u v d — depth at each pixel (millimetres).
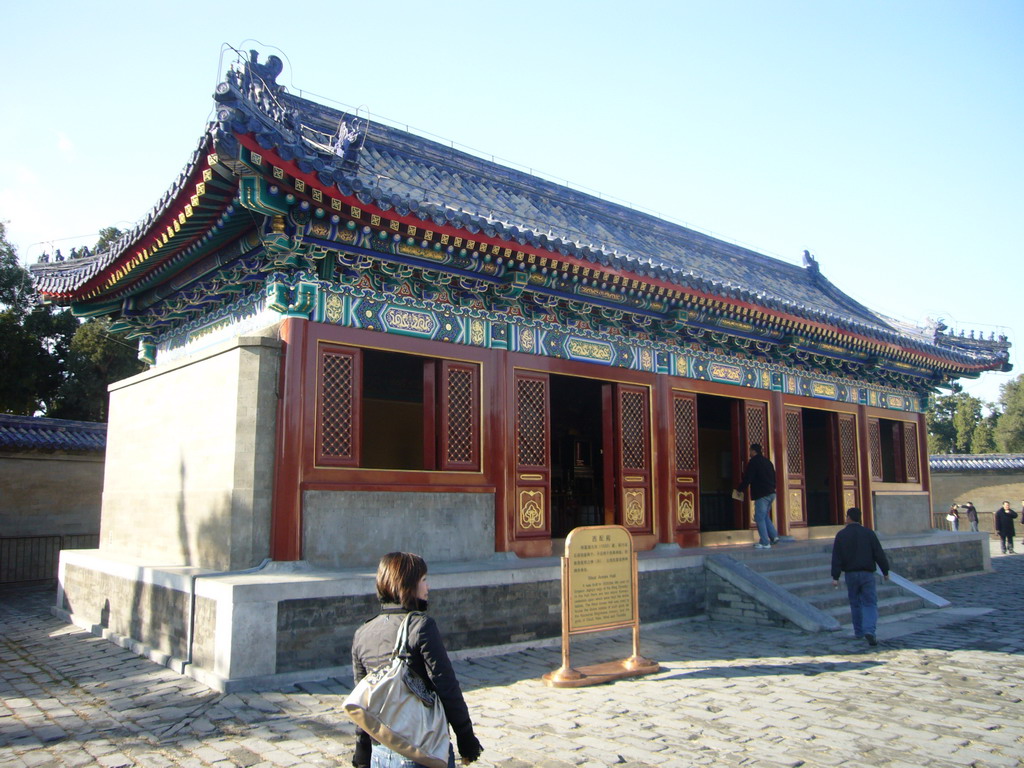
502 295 13750
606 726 8055
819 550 18078
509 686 9789
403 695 4180
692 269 22078
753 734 7789
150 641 11406
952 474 41062
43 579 22516
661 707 8766
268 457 11289
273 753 7234
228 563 11055
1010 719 8320
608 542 10547
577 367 15141
